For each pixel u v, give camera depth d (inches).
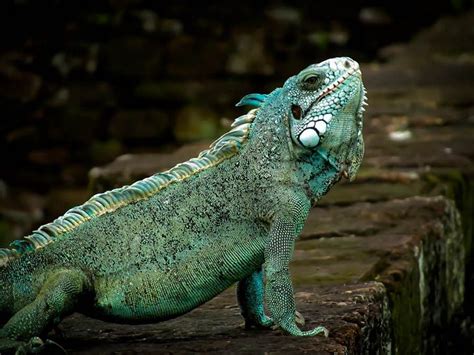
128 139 1098.1
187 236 357.4
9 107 1067.3
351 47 1299.2
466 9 1376.7
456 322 590.6
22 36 1096.8
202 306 418.0
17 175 1058.1
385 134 788.6
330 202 609.6
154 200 361.4
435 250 549.0
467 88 944.9
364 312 389.4
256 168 361.4
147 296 354.0
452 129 802.8
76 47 1104.8
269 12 1216.2
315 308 395.2
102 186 697.6
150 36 1126.4
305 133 354.6
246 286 372.5
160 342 358.3
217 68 1144.8
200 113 1116.5
